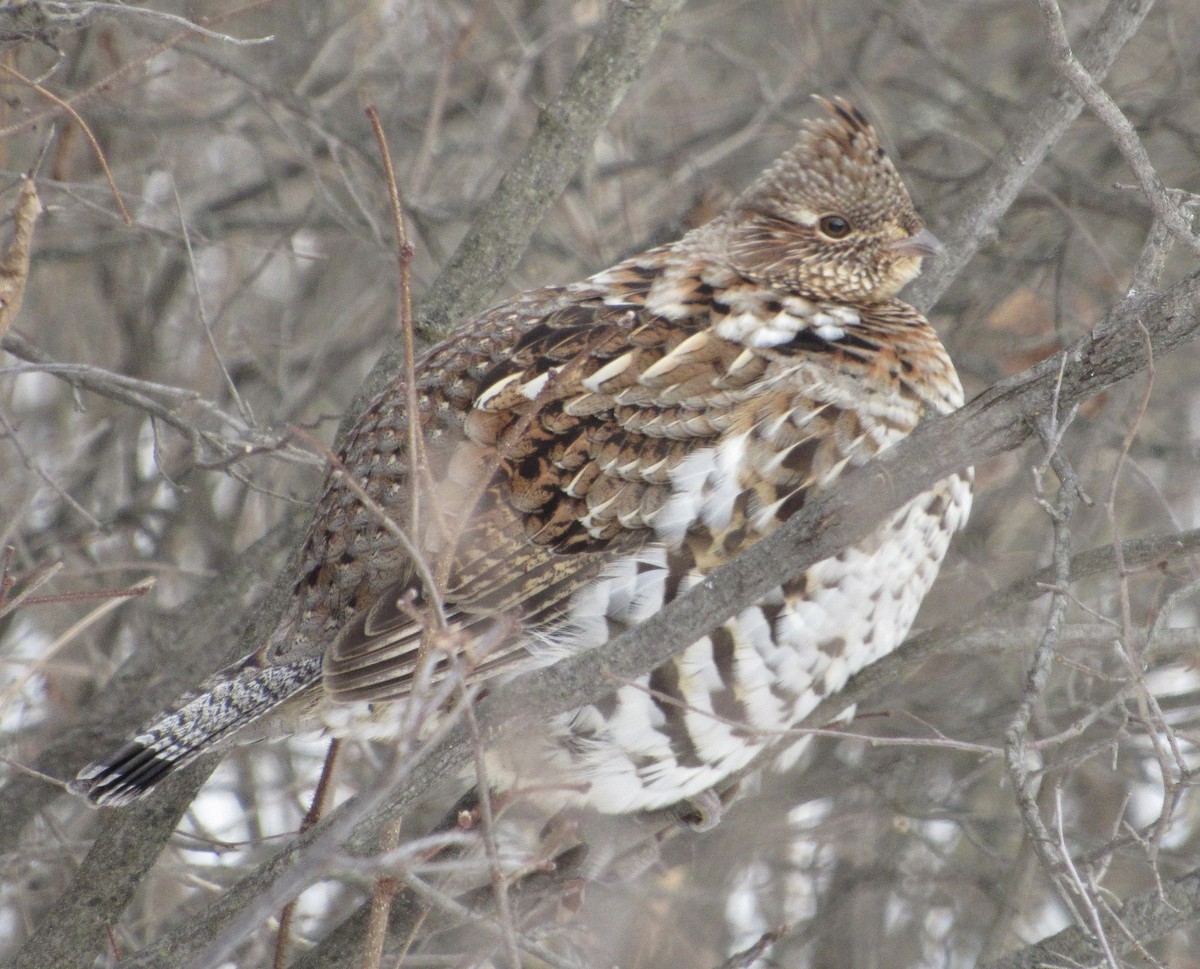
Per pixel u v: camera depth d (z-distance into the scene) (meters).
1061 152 13.02
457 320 9.80
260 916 5.52
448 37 13.23
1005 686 12.07
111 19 9.78
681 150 13.09
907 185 12.87
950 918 12.41
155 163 12.64
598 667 6.71
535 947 7.51
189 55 12.04
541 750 8.62
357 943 8.70
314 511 9.02
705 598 6.57
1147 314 6.57
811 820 12.16
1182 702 10.03
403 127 13.27
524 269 13.32
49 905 11.16
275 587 9.30
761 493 8.56
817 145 9.71
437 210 12.17
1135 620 11.88
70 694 11.91
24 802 10.68
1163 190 7.36
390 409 8.77
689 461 8.52
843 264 9.54
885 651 9.11
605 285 9.35
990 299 12.45
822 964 11.81
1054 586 6.75
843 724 9.54
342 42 14.44
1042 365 6.54
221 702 8.27
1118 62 13.90
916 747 11.25
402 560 8.32
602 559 8.41
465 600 8.23
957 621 8.95
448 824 8.98
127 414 12.75
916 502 8.76
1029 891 10.95
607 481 8.45
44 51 11.50
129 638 12.88
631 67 9.88
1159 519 12.59
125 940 10.48
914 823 12.03
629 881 9.38
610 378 8.63
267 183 13.59
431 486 6.64
